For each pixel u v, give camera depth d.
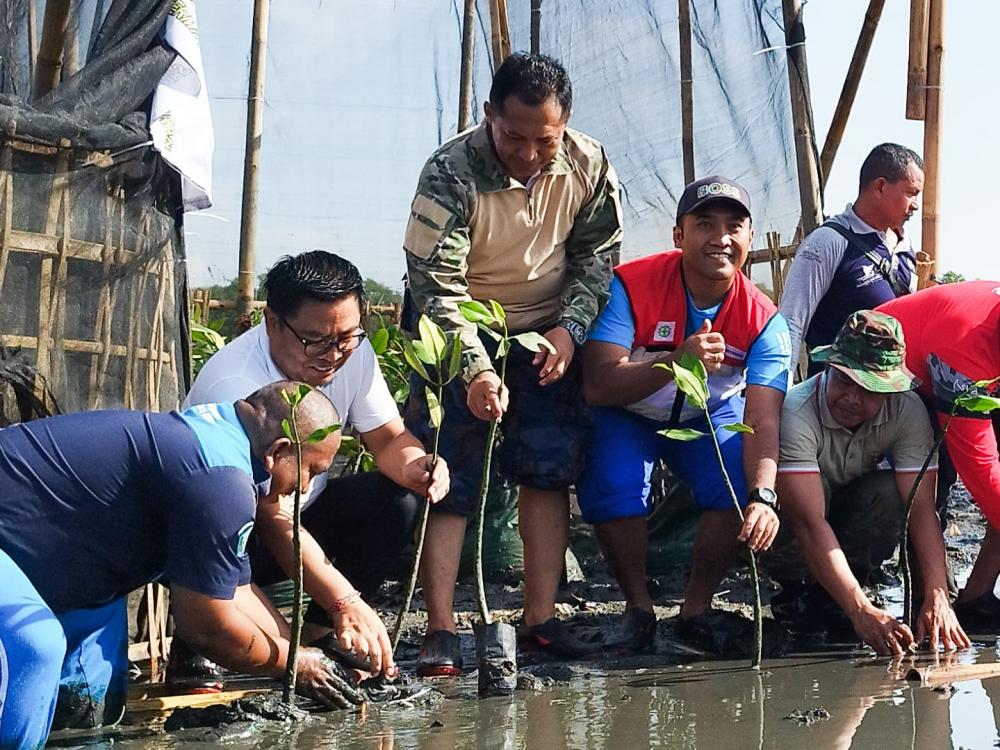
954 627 4.17
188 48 4.17
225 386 3.46
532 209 4.06
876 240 5.14
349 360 3.74
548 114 3.80
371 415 3.78
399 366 5.86
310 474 3.19
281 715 3.22
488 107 3.96
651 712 3.30
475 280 4.14
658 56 6.43
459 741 3.01
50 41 4.10
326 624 3.67
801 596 4.61
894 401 4.31
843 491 4.54
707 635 4.27
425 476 3.65
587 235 4.22
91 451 2.93
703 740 3.00
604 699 3.47
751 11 6.09
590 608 5.00
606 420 4.32
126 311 3.98
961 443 4.35
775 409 4.16
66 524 2.92
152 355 4.06
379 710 3.35
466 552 5.37
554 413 4.17
